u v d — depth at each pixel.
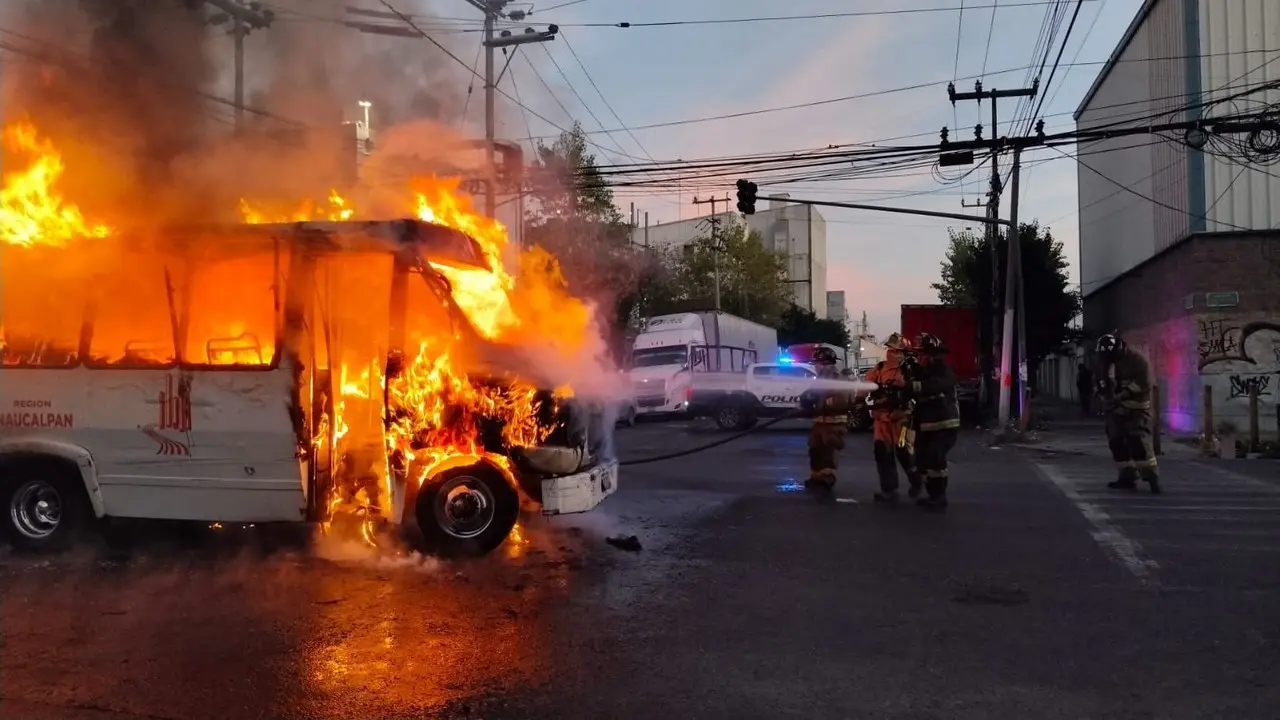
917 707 4.02
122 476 6.79
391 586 6.05
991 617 5.36
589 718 3.91
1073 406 33.72
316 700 4.12
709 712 3.96
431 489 6.80
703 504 9.42
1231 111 19.17
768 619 5.32
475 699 4.12
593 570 6.48
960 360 24.05
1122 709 3.99
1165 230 21.69
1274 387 18.75
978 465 13.45
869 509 9.12
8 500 6.95
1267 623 5.22
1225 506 9.26
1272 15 18.89
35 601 5.73
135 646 4.85
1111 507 9.21
